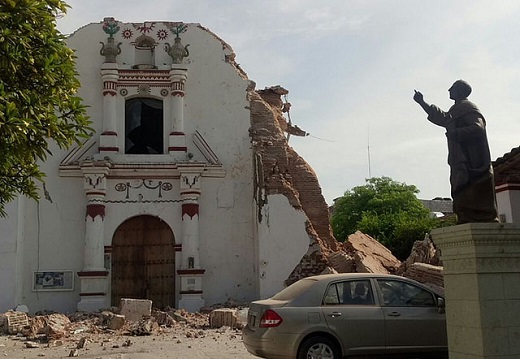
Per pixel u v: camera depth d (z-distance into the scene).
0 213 11.14
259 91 27.38
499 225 7.12
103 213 23.33
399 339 9.73
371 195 49.34
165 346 13.85
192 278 23.14
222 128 24.97
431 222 38.50
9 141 8.40
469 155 7.45
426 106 7.88
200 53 25.39
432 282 16.75
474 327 7.07
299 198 24.50
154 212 23.81
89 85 24.47
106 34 24.92
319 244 23.28
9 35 8.55
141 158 24.05
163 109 24.72
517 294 7.17
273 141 24.56
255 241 23.98
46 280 22.77
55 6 9.54
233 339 15.09
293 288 10.30
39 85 9.38
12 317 17.02
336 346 9.56
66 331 16.41
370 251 24.81
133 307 18.64
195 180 23.86
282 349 9.38
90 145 23.98
